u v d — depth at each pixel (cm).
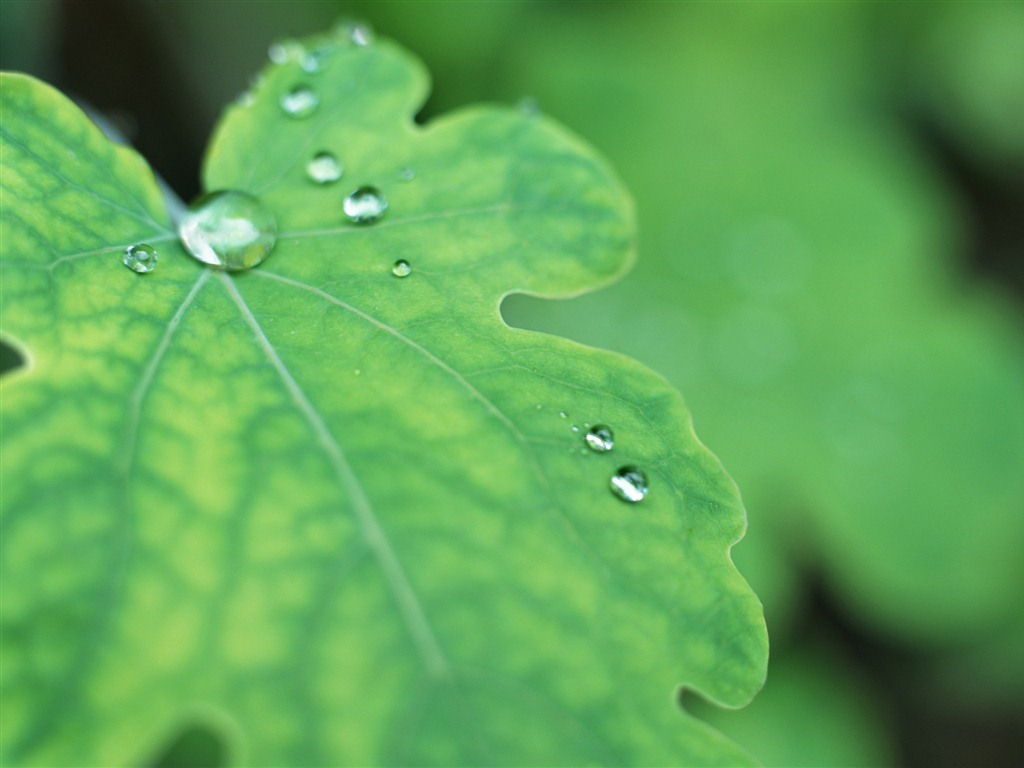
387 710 13
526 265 15
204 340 14
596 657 13
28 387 14
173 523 13
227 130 16
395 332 14
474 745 13
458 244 15
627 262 15
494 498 14
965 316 25
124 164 15
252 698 13
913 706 28
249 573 13
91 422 14
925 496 24
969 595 24
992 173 31
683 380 23
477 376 14
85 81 20
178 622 13
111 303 14
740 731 23
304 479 14
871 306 25
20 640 13
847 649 28
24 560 13
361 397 14
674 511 14
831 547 24
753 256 25
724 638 14
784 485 23
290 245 15
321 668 13
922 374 24
